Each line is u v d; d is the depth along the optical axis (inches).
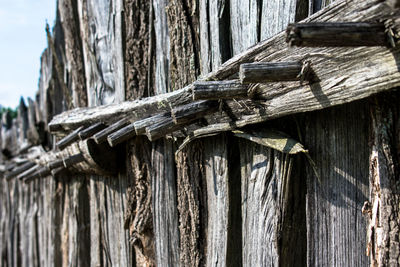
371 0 45.0
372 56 46.7
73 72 118.4
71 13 116.0
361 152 56.1
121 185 101.6
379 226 51.4
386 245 50.6
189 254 78.2
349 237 57.5
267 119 60.9
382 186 50.9
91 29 107.7
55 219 136.9
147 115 82.5
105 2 101.3
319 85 52.3
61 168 121.1
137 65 90.6
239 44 69.0
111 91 103.3
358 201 56.6
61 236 137.3
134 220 92.3
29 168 151.5
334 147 58.5
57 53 135.4
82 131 94.3
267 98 59.6
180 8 76.7
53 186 139.9
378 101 51.1
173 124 69.5
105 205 108.6
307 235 61.4
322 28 43.3
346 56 48.8
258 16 65.3
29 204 169.3
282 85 56.9
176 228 82.5
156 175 85.8
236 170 72.9
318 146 60.0
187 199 78.4
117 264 103.7
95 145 96.2
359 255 56.9
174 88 79.2
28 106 160.7
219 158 72.6
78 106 117.9
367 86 47.7
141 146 91.0
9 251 188.7
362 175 56.1
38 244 162.4
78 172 119.1
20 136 178.2
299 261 65.4
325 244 59.8
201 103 66.2
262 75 51.8
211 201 74.8
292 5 59.5
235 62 62.2
